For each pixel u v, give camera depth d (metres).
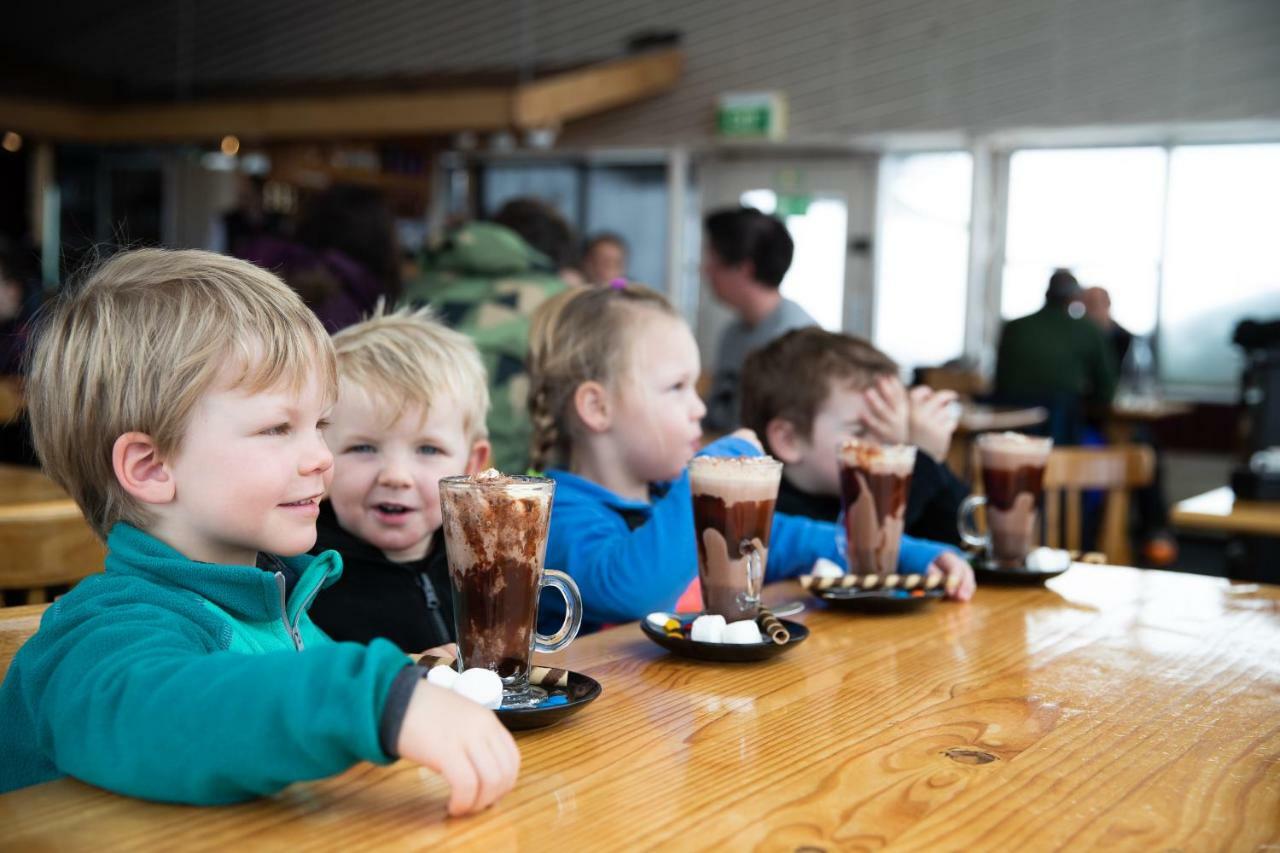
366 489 1.56
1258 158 7.51
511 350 2.87
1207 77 7.45
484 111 7.04
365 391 1.53
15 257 4.45
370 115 7.21
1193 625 1.41
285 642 1.03
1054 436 6.14
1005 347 6.68
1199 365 7.81
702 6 8.67
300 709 0.71
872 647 1.27
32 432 0.96
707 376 5.85
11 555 1.41
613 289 1.78
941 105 8.11
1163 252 7.79
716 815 0.77
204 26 9.97
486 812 0.76
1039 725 0.99
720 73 8.63
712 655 1.15
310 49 9.74
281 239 3.24
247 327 0.91
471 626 1.00
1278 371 3.00
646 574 1.42
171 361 0.89
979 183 7.98
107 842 0.70
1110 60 7.68
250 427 0.92
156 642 0.82
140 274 0.94
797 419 2.06
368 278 3.19
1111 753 0.92
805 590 1.53
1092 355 6.54
